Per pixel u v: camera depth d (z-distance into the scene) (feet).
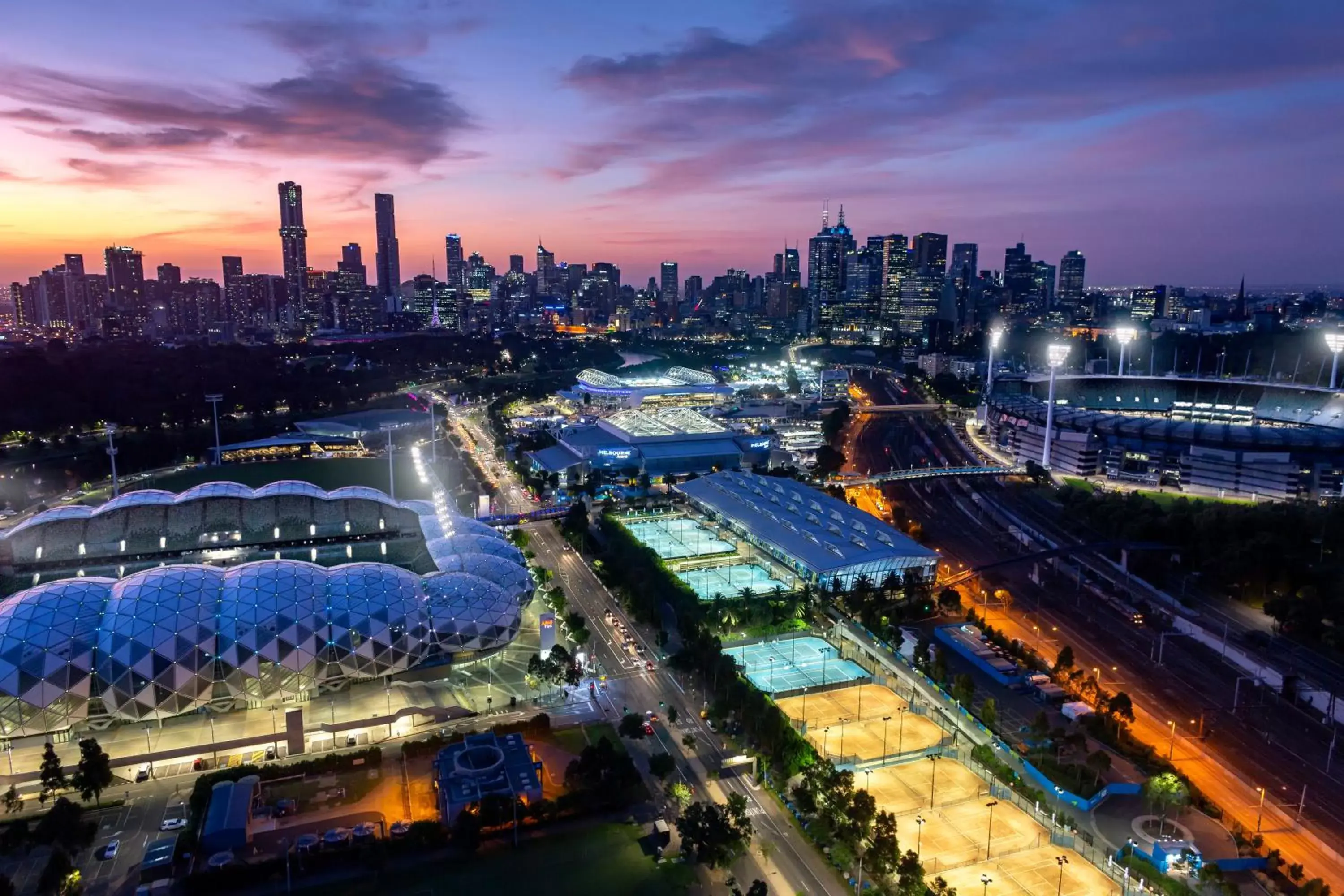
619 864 487.61
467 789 528.22
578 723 645.92
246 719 641.81
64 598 631.15
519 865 485.56
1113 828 534.78
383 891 463.42
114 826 520.83
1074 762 596.29
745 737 625.82
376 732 627.05
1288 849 519.19
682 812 535.60
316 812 530.27
